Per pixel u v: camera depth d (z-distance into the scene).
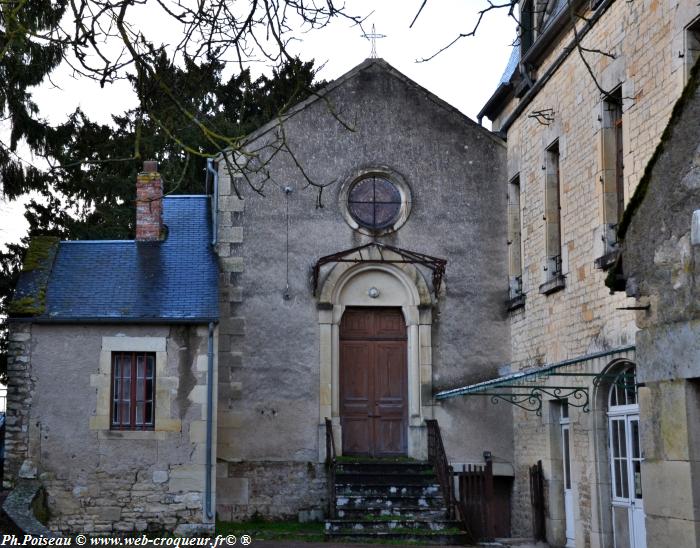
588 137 15.47
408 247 19.19
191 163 23.61
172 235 18.92
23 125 21.12
